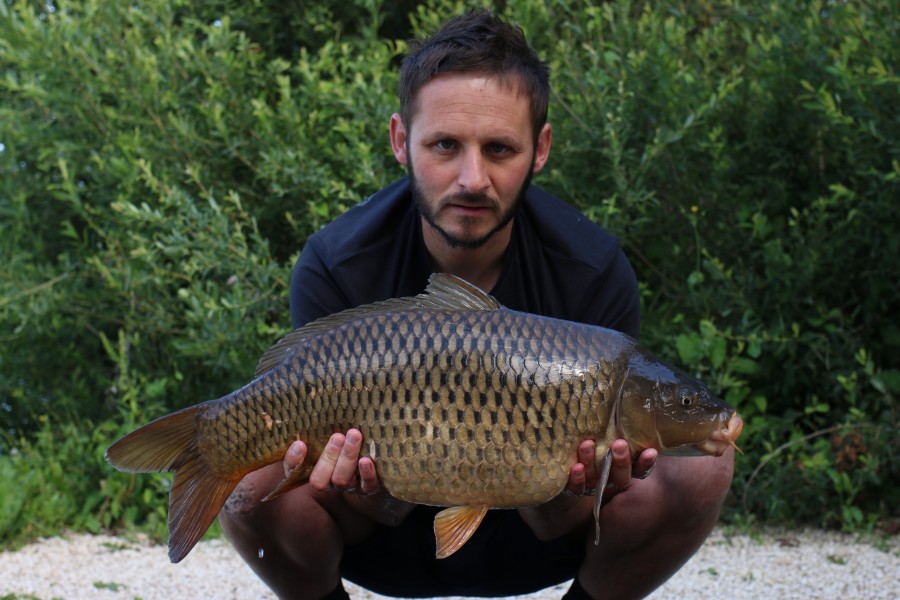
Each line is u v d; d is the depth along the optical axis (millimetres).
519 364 1931
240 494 2254
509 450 1936
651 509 2258
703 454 2008
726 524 3977
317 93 4430
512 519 2424
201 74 4738
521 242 2389
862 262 4121
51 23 4680
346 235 2398
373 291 2383
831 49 3953
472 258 2338
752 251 4234
